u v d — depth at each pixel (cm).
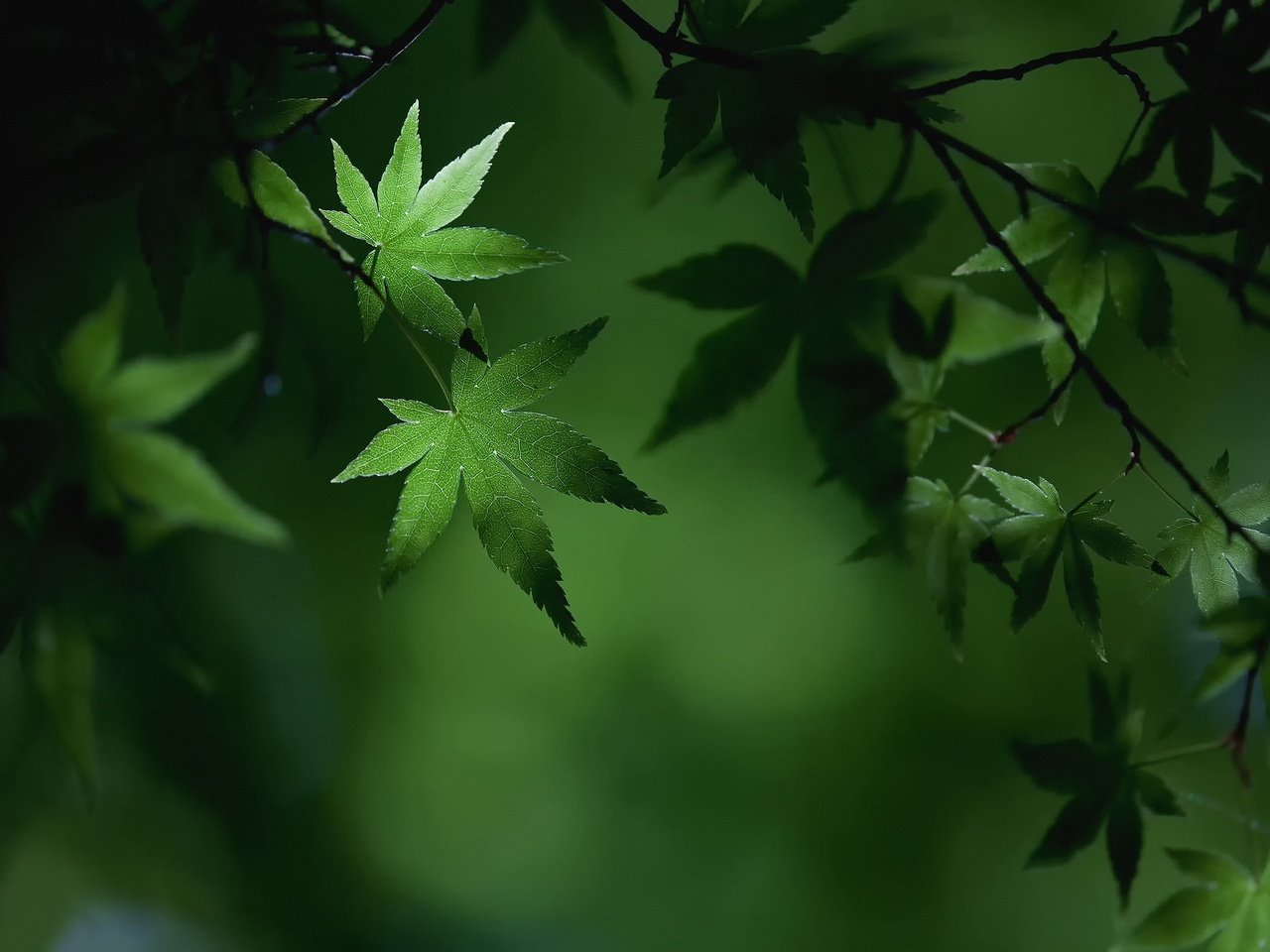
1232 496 117
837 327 124
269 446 512
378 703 586
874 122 116
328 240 109
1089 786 120
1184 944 121
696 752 589
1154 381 475
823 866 584
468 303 532
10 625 98
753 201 489
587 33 138
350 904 592
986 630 544
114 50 115
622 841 602
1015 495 119
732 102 118
